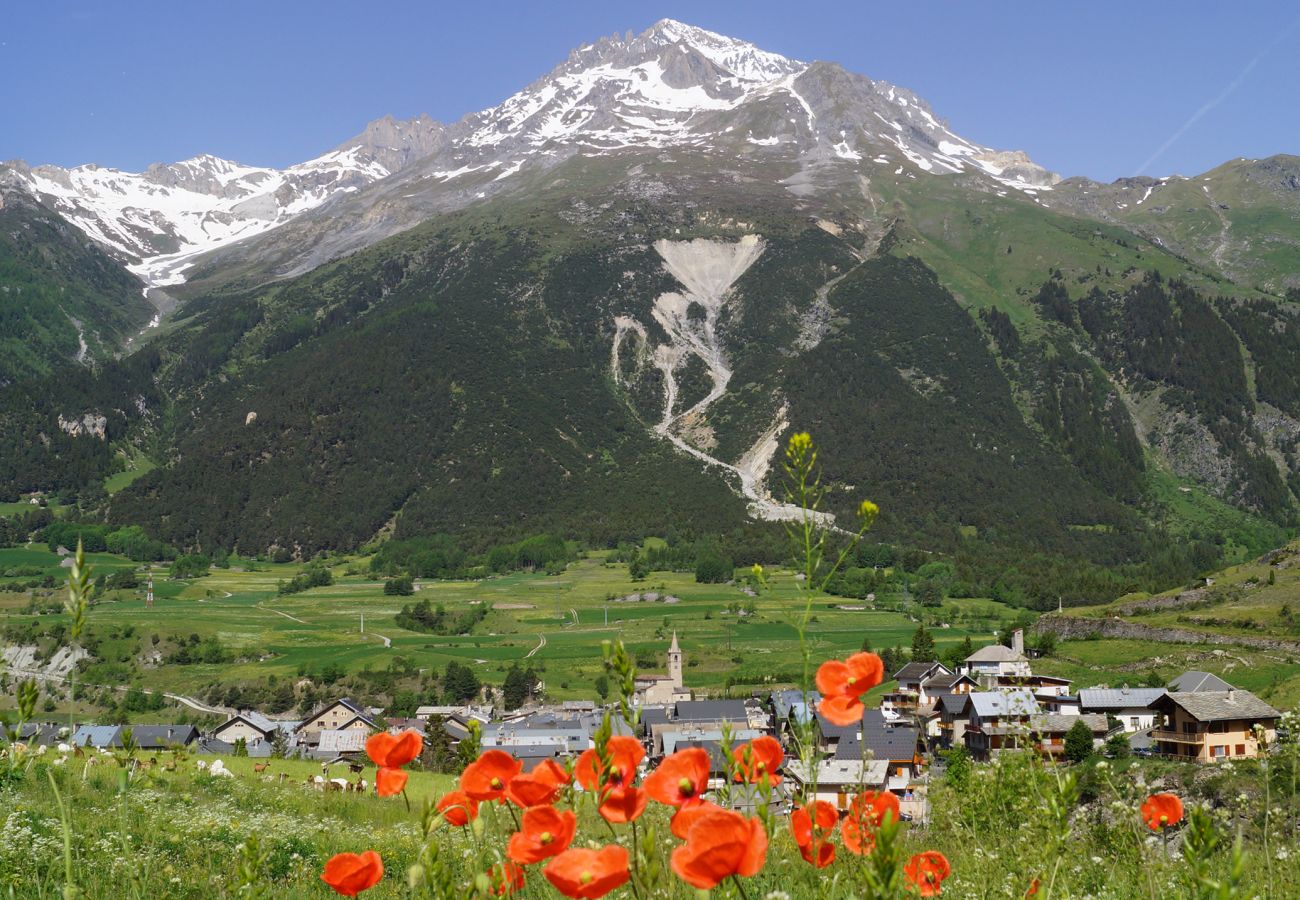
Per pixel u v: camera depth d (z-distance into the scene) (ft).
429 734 173.47
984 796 19.34
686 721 201.26
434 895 9.96
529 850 8.19
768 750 10.07
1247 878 14.07
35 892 23.09
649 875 8.03
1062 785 14.12
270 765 112.88
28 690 11.59
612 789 8.34
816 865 10.27
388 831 46.75
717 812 6.82
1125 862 15.51
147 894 20.33
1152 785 16.38
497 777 9.89
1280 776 16.70
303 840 39.34
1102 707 152.76
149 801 43.27
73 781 48.26
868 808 9.98
